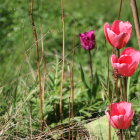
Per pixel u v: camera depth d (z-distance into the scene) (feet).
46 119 18.34
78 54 30.81
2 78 22.50
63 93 19.34
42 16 32.22
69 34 33.47
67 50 32.19
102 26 34.40
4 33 30.25
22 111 17.97
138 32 13.83
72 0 41.50
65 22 34.53
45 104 18.28
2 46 28.43
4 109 18.38
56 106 18.67
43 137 17.08
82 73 20.21
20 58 26.48
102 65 26.66
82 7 40.22
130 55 13.83
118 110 13.28
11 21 31.53
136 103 18.26
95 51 29.45
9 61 25.88
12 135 16.61
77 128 17.08
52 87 19.66
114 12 38.09
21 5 31.30
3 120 17.57
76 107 18.60
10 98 18.78
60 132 16.76
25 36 28.37
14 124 16.84
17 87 19.89
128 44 32.40
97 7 39.70
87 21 35.32
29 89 19.33
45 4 33.88
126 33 13.57
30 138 16.56
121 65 13.10
